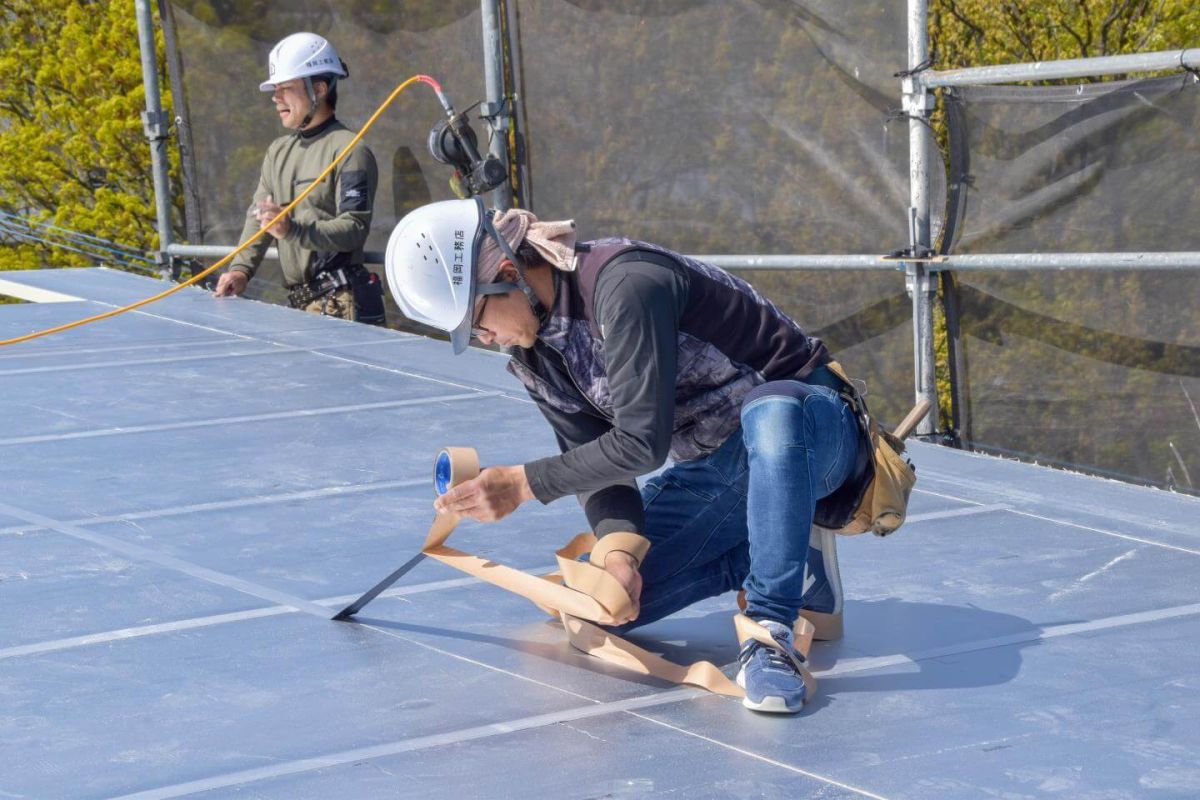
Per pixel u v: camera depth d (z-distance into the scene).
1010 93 7.43
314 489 6.25
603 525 4.15
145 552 5.38
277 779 3.49
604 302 3.69
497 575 4.31
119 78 26.12
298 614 4.70
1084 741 3.65
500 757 3.59
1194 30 16.08
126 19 26.17
